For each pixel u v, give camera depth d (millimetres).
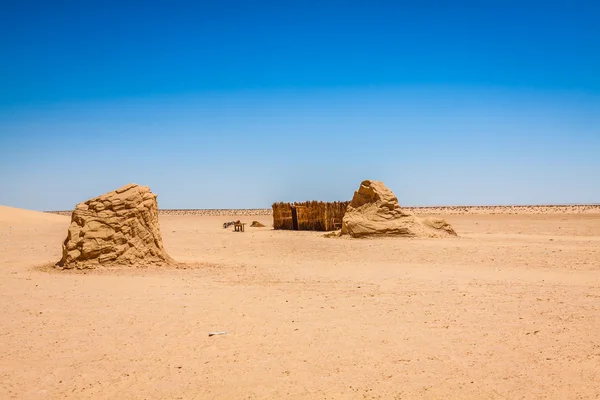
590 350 9039
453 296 13859
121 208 19766
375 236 30656
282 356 8844
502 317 11430
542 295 13898
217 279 17000
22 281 16328
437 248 25250
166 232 41469
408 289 14984
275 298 13766
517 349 9125
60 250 27141
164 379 7844
